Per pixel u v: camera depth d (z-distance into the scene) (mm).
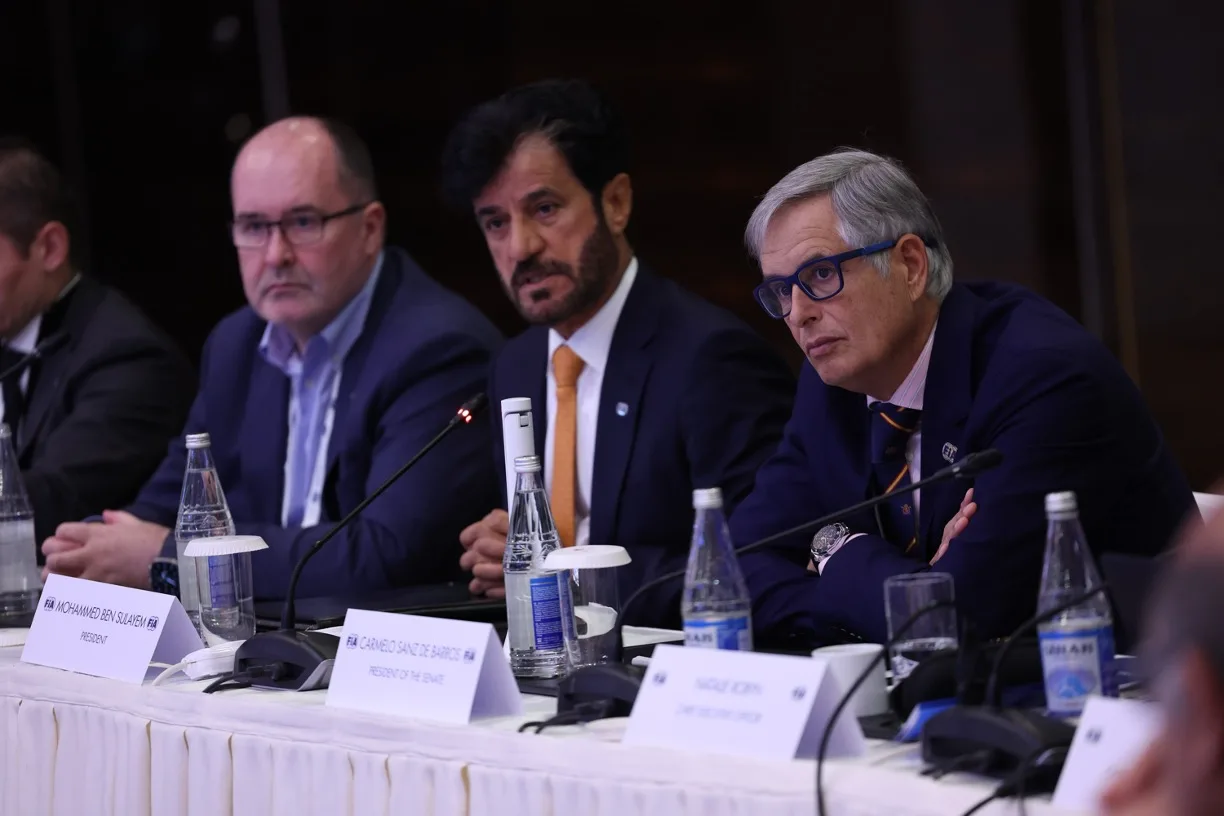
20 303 12883
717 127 19859
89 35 19828
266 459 11484
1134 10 18375
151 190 20031
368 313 11320
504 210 9914
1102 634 4973
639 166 20016
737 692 4918
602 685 5582
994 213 18906
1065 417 7059
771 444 9562
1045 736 4324
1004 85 18750
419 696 5770
